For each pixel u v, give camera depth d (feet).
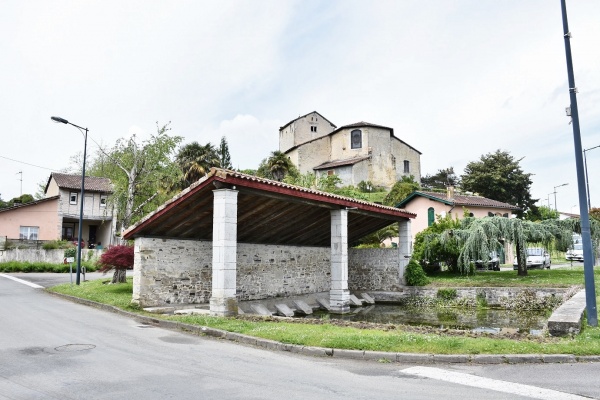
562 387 18.92
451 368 22.49
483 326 45.01
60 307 47.01
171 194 100.68
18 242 113.80
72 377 20.49
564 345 25.26
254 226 51.90
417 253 81.82
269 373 21.36
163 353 25.73
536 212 175.22
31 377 20.52
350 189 154.10
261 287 56.70
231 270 38.32
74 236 137.59
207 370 21.84
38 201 125.70
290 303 57.82
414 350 24.84
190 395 17.79
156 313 41.29
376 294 70.28
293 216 53.21
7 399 17.40
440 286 66.13
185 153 143.02
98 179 141.18
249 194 43.29
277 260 59.67
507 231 69.41
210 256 50.88
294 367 22.63
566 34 33.04
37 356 24.79
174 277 47.11
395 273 70.54
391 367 22.74
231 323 33.32
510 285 62.39
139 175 74.59
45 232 125.90
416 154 192.65
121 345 27.99
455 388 18.88
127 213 72.18
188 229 47.01
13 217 122.83
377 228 73.82
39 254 108.78
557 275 71.97
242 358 24.61
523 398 17.44
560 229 71.20
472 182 172.45
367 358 24.59
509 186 172.24
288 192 44.68
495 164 174.09
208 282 50.37
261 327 31.53
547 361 23.49
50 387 18.97
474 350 24.63
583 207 32.12
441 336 28.04
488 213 124.88
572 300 41.22
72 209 130.31
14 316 40.34
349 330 30.76
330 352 25.35
